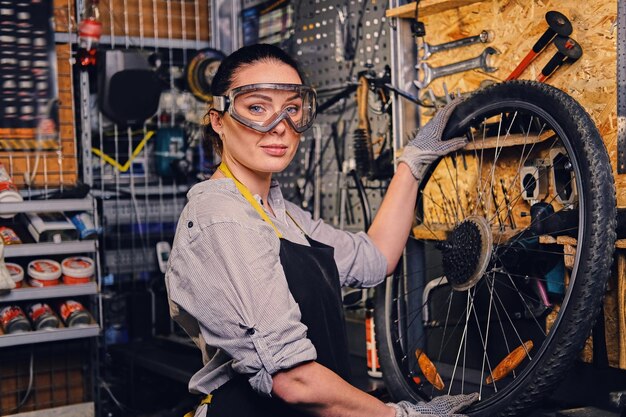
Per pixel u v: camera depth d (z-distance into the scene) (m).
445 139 2.16
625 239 1.75
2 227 3.01
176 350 3.46
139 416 3.39
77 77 3.54
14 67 3.20
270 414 1.61
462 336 2.38
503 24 2.30
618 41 1.94
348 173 3.03
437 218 2.57
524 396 1.77
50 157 3.31
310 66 3.31
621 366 1.83
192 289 1.52
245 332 1.46
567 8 2.09
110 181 3.71
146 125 3.76
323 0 3.24
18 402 3.19
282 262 1.63
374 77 2.78
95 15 3.43
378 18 2.96
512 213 2.25
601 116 2.01
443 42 2.50
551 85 1.95
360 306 2.97
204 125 1.81
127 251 3.74
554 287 2.06
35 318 2.94
